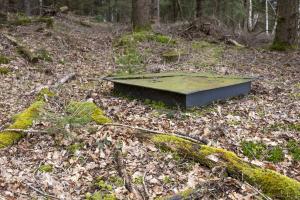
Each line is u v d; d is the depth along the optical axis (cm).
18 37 1157
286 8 1280
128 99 695
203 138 498
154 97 659
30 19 1448
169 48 1243
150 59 1096
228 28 1683
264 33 1880
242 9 2159
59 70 945
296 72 973
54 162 469
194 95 617
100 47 1259
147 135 502
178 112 605
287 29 1290
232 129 548
